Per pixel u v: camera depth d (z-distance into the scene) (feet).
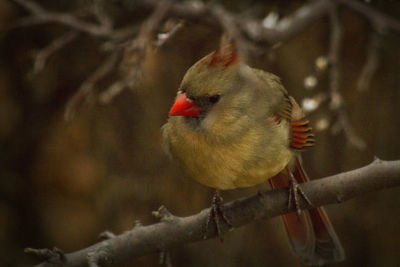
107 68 24.23
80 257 18.22
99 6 25.94
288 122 19.85
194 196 29.76
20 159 29.96
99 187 29.63
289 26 26.40
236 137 18.35
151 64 28.25
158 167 29.55
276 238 30.71
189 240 19.11
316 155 30.55
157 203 29.63
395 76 30.35
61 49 29.32
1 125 29.50
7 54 29.68
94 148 29.58
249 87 18.66
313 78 26.13
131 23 28.60
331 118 27.27
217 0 28.04
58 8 29.91
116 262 18.72
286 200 19.38
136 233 18.88
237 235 30.76
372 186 18.66
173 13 24.59
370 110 30.63
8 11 29.40
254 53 25.53
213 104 18.35
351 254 31.07
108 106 29.27
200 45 28.63
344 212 31.07
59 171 29.68
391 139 30.42
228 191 30.30
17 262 29.32
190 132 18.65
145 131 29.35
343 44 30.66
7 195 29.81
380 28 26.91
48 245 29.53
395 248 30.73
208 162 18.79
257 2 28.78
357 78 30.63
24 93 29.78
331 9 27.04
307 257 21.26
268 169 18.95
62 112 29.66
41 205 29.78
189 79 18.52
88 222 29.58
